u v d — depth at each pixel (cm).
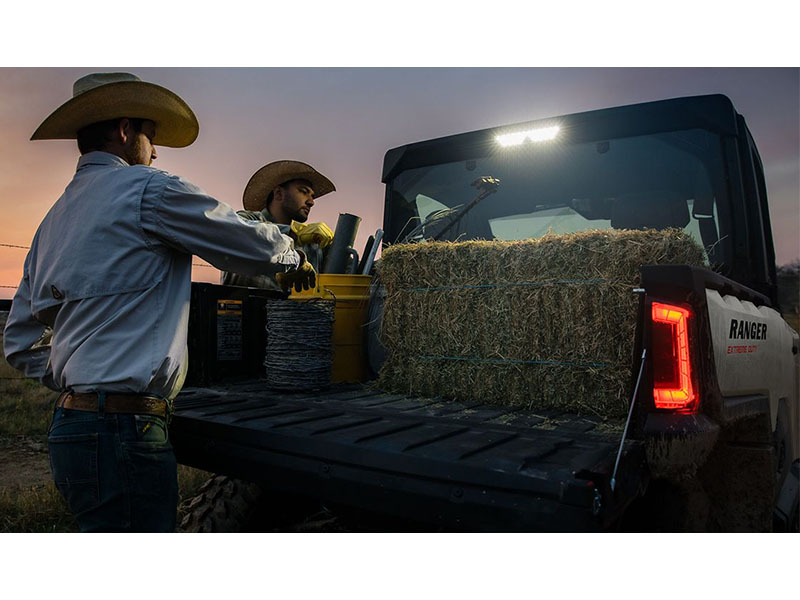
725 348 210
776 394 290
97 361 195
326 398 278
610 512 152
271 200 415
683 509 209
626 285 232
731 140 295
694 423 175
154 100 226
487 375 266
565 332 246
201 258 214
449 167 380
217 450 222
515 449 177
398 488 175
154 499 198
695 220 303
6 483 596
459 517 164
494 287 266
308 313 292
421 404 264
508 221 359
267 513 264
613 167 325
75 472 191
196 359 315
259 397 281
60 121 221
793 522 307
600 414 236
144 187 204
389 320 299
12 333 234
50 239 215
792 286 472
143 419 197
